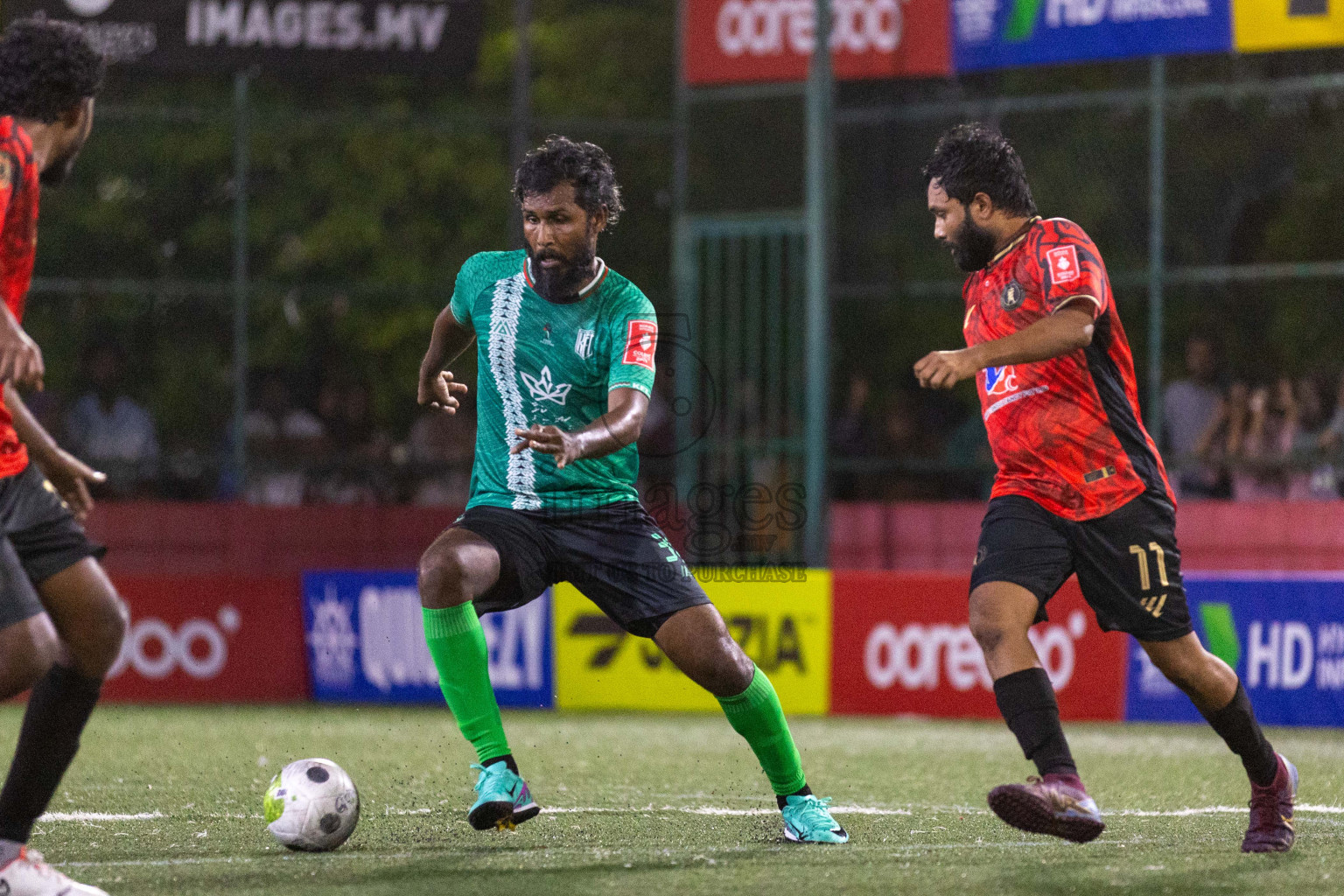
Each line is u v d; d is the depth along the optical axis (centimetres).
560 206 1482
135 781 2147
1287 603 3136
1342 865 1451
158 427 4703
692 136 4716
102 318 4691
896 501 4184
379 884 1340
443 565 1492
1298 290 4259
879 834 1675
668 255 4822
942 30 3853
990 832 1689
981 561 1464
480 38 3984
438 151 5169
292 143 5106
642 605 1533
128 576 3556
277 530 3847
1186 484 3878
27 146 1226
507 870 1413
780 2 4053
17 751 1303
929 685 3312
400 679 3541
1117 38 3678
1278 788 1543
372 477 4222
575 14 6047
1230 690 1495
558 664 3459
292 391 4841
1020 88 4756
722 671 1528
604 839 1630
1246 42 3581
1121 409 1456
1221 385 4188
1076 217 4438
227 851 1536
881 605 3359
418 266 5081
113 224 4988
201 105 5172
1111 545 1440
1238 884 1349
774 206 4650
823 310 3784
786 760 1596
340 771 1569
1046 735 1370
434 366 1667
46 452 1353
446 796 2027
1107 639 3231
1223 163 4362
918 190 4538
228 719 3183
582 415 1559
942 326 4447
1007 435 1473
